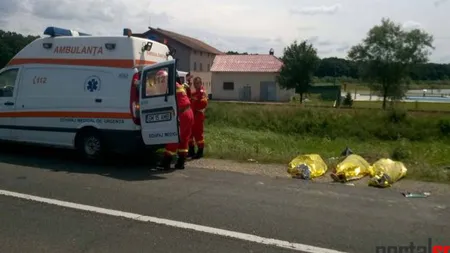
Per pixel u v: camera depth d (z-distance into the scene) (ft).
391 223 17.21
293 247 14.67
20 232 15.56
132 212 18.04
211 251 14.23
